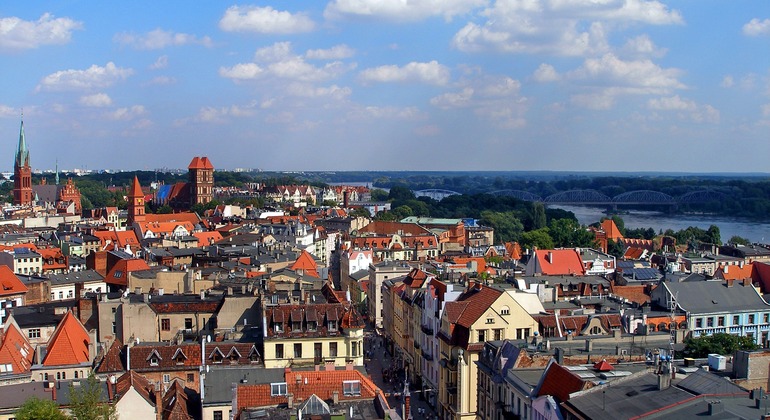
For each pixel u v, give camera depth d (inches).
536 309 5639.8
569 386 3425.2
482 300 5349.4
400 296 7229.3
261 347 5438.0
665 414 2878.9
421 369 6323.8
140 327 5940.0
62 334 5413.4
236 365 5255.9
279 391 3927.2
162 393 4744.1
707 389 3100.4
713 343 4453.7
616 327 5472.4
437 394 5689.0
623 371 3590.1
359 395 3902.6
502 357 4313.5
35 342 6318.9
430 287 6043.3
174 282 7239.2
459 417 5064.0
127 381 4613.7
